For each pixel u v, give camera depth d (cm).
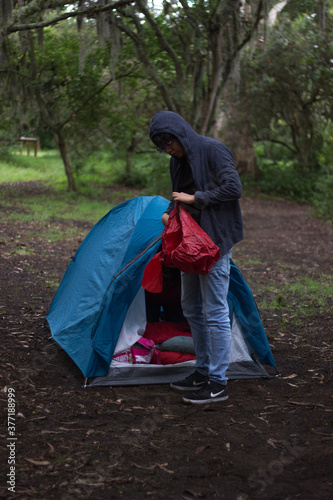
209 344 340
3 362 366
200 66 1174
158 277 336
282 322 514
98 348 338
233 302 370
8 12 630
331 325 505
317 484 231
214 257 302
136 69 1320
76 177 1744
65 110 1534
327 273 764
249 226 1266
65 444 260
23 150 2734
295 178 1858
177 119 309
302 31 1372
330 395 337
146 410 308
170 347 373
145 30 1175
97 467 240
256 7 807
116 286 345
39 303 529
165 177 1534
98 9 635
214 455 255
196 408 314
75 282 420
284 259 870
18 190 1552
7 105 1344
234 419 298
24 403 306
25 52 1176
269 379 370
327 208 1388
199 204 306
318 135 1844
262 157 2227
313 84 1518
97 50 1223
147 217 382
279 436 277
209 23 973
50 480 229
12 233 915
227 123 1717
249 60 1407
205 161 311
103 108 1488
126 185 1906
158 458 251
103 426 283
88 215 1192
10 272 650
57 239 896
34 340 418
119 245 385
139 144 2022
